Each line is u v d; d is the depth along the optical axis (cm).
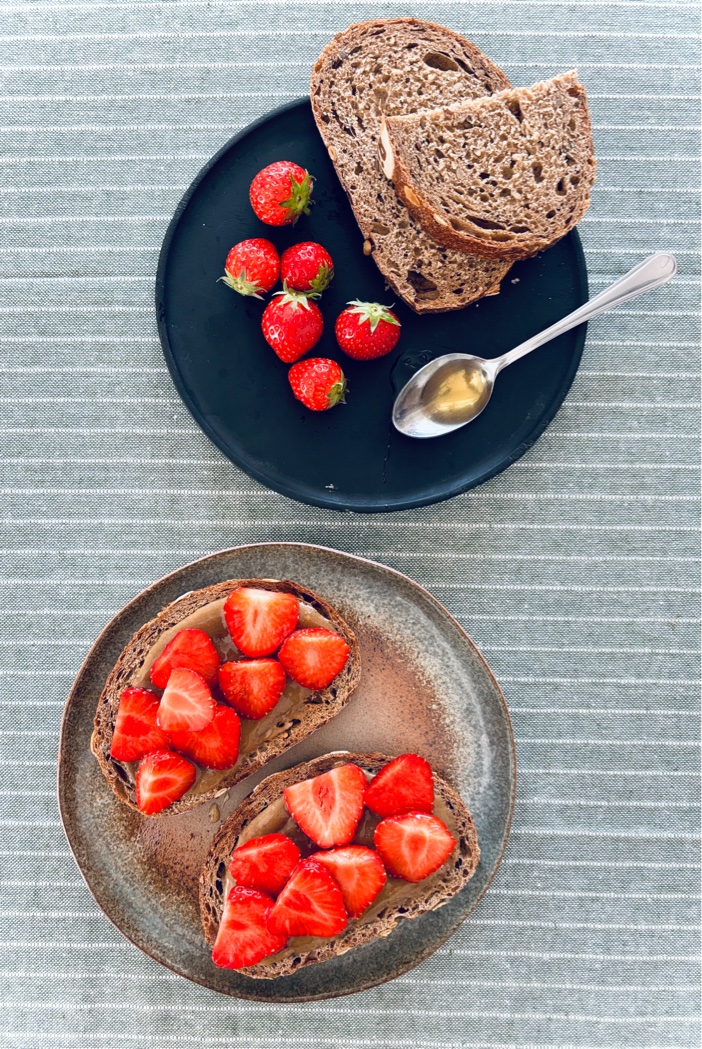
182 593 65
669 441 69
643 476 69
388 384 67
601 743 69
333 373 64
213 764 61
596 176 67
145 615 65
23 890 68
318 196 66
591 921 68
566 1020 68
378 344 64
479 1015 68
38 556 69
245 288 64
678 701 69
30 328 69
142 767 61
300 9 68
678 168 69
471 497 69
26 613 69
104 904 65
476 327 67
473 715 66
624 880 68
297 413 66
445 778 66
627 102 69
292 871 61
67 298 69
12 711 69
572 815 69
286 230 66
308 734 64
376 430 67
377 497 66
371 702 66
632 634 69
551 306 67
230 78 68
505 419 67
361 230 65
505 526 69
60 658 69
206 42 68
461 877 63
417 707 66
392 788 62
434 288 66
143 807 61
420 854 61
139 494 69
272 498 68
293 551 65
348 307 66
